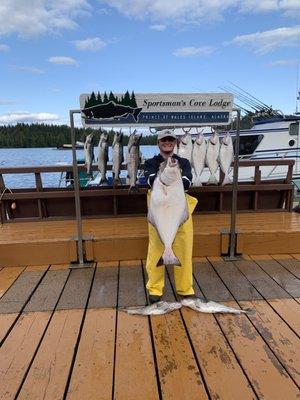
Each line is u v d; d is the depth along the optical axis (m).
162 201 2.75
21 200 5.33
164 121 3.77
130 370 2.24
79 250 4.01
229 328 2.72
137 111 3.72
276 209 5.73
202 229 4.48
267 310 3.00
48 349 2.48
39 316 2.93
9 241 4.06
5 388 2.11
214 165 4.43
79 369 2.26
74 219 5.32
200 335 2.63
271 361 2.31
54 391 2.07
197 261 4.11
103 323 2.81
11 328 2.76
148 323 2.80
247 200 5.73
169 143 3.03
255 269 3.88
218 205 5.61
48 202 5.39
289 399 1.98
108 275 3.76
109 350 2.46
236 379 2.14
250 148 10.02
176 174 2.72
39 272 3.87
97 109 3.68
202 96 3.74
